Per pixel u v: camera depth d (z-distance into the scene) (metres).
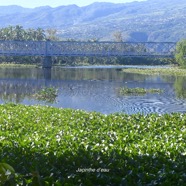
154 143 19.78
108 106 50.91
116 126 26.77
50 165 15.33
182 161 16.14
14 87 71.19
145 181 13.73
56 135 22.83
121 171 14.66
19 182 12.47
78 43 135.00
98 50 136.62
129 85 77.62
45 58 128.50
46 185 12.44
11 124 26.70
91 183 13.16
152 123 27.53
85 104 52.50
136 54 132.62
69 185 12.55
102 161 15.64
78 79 90.00
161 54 136.12
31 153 17.34
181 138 21.23
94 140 21.00
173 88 73.06
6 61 148.88
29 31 175.25
